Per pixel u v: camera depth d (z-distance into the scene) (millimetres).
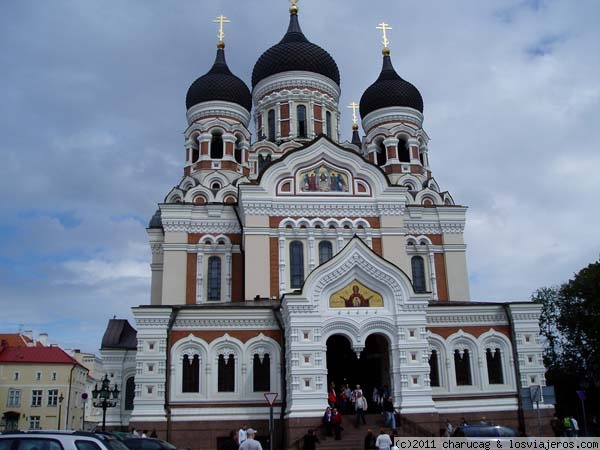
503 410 38938
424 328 36500
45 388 84500
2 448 16375
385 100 57000
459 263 49469
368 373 41438
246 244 43562
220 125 53938
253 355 38531
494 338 40250
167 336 37625
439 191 55344
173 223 47250
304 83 56281
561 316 62719
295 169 45469
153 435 35031
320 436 32875
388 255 44594
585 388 61969
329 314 36281
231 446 24344
